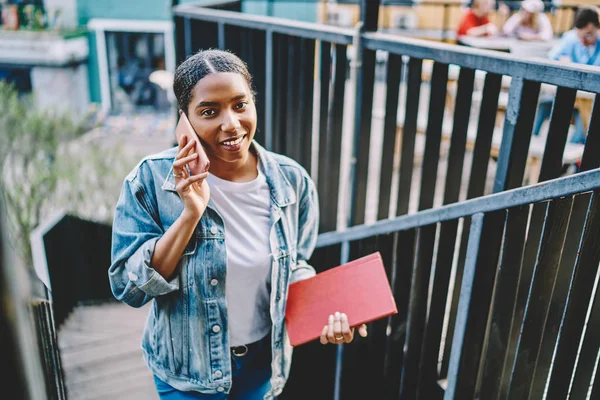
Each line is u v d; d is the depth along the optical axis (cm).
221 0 330
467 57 179
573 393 152
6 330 46
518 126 163
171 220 130
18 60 1176
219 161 132
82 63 1252
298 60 267
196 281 134
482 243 166
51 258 463
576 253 149
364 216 264
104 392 341
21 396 48
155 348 145
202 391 145
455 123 197
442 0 902
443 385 210
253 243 138
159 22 1231
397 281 213
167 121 1200
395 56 221
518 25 555
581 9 403
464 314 175
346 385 250
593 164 143
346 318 143
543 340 160
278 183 141
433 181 218
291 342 146
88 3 1225
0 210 45
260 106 291
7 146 708
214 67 121
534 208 158
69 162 661
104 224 535
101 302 510
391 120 234
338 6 1009
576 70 140
